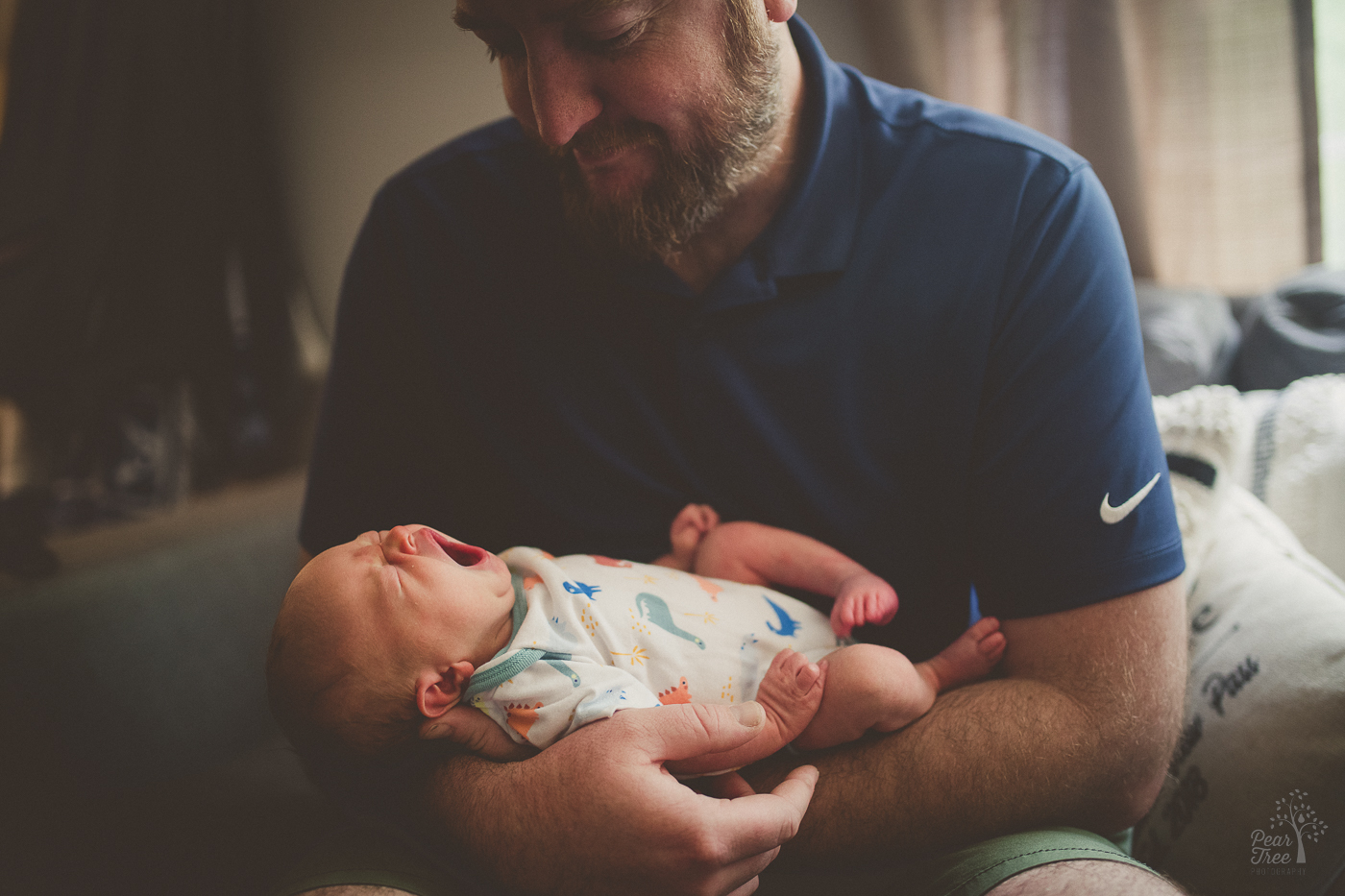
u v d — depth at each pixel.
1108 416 0.85
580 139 0.84
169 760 1.42
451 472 1.10
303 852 1.13
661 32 0.78
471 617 0.82
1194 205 1.82
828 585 0.93
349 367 1.10
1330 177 1.84
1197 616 1.12
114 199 1.88
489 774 0.77
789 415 0.96
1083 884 0.71
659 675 0.82
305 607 0.81
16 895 1.06
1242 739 0.94
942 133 0.96
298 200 2.39
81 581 1.37
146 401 2.02
